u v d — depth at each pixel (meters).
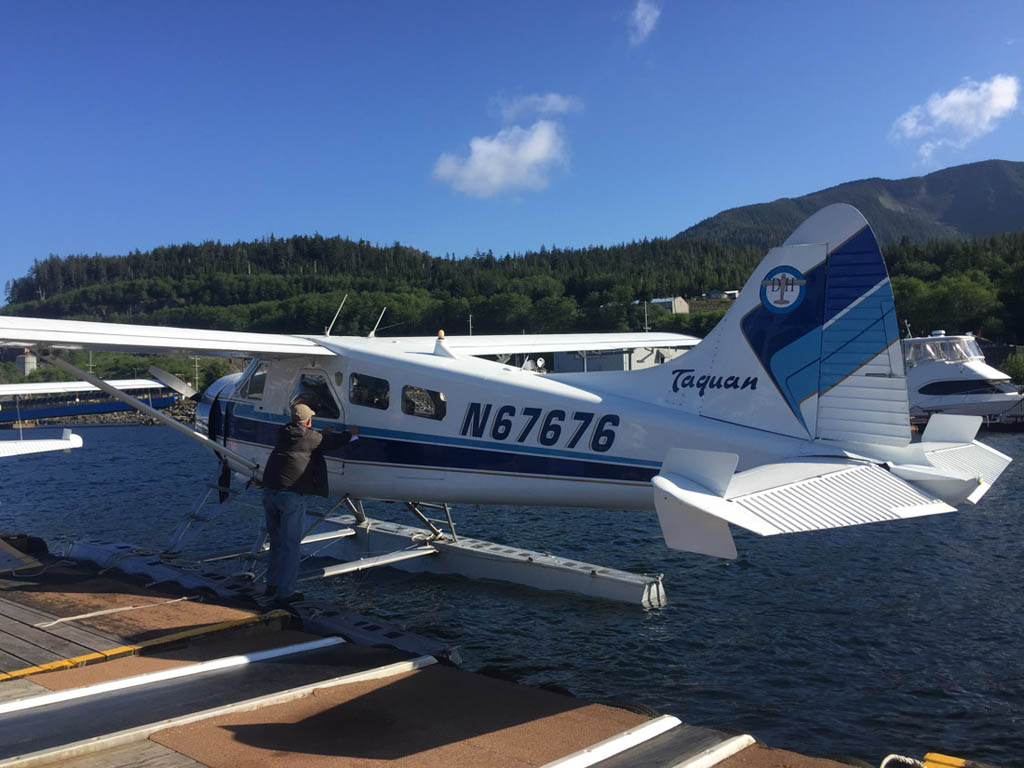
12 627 5.59
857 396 5.14
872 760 4.74
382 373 7.42
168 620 5.71
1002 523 12.19
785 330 5.49
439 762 3.47
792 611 7.91
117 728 3.79
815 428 5.31
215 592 6.64
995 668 6.21
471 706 4.25
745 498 3.96
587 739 3.77
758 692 5.85
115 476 22.41
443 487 7.11
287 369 8.05
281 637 5.54
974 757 4.76
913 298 77.25
